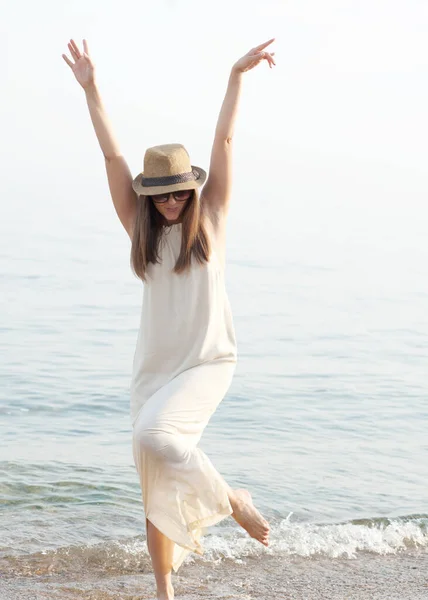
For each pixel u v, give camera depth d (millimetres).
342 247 39562
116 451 7266
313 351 14008
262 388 10633
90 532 4957
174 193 3172
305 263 31344
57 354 12461
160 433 3062
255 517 3176
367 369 12391
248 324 17000
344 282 25969
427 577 4219
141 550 4609
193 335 3248
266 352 13719
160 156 3184
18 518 5188
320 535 4938
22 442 7477
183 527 3084
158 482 3119
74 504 5562
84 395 9719
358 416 9188
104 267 25406
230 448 7609
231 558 4512
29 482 6043
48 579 4113
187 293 3225
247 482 6418
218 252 3336
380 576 4238
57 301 18469
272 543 4762
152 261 3229
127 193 3459
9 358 11938
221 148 3449
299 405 9688
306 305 20406
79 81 3504
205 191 3449
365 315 19109
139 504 5633
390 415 9297
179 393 3160
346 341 15297
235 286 23516
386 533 5008
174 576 4195
